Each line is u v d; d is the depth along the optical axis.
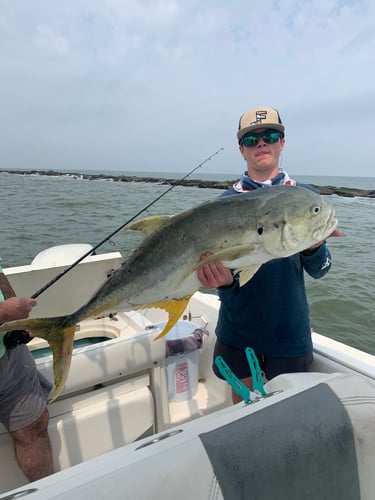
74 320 1.80
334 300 7.70
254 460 1.22
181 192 37.19
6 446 2.10
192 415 2.83
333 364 2.50
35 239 12.73
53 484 1.15
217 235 1.69
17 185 41.66
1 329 1.70
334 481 1.32
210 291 7.54
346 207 27.62
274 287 2.24
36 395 2.03
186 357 2.97
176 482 1.12
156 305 1.79
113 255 3.38
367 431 1.38
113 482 1.08
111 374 2.32
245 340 2.37
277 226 1.67
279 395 1.44
